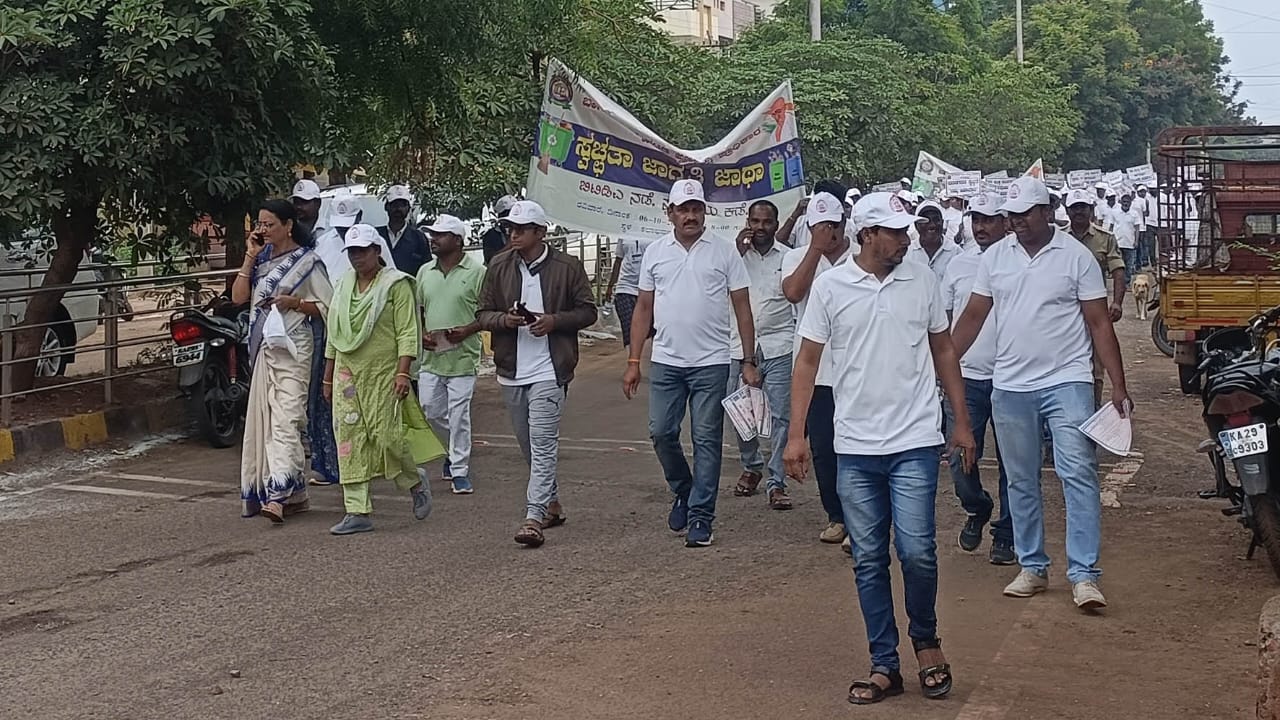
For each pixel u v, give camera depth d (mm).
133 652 6176
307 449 10914
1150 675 5758
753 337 8086
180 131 10484
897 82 28875
